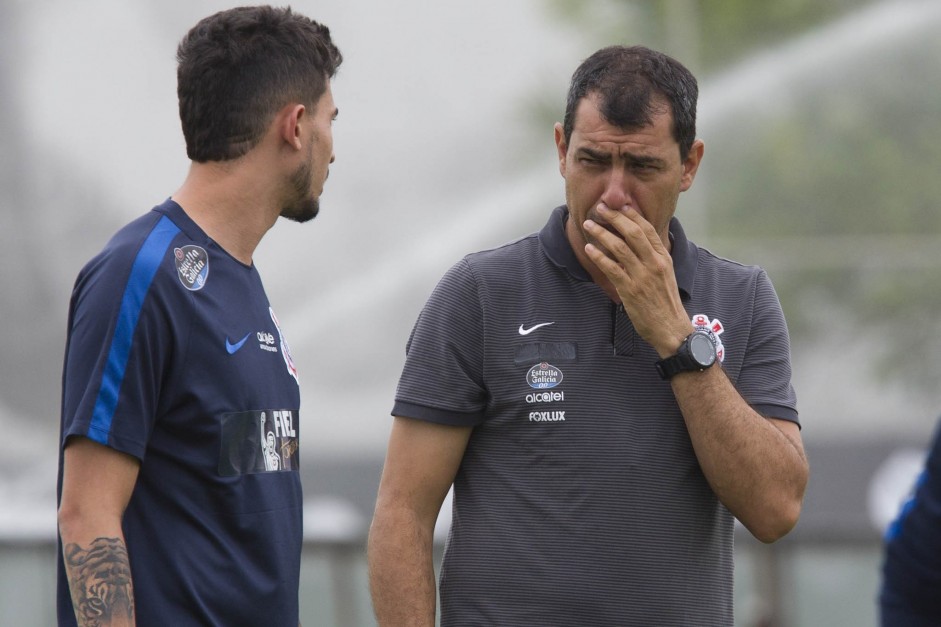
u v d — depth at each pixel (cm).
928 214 5447
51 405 4462
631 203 948
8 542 2352
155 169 4850
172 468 878
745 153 5516
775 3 5525
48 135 4812
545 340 979
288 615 936
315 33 974
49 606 2325
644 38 5519
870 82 5534
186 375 876
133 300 856
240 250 944
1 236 4697
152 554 870
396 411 998
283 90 941
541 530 952
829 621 2211
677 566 950
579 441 957
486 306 995
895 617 811
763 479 945
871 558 2211
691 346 932
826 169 5469
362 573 2369
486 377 985
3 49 4803
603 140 941
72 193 4784
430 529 999
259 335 934
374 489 3136
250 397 911
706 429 934
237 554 898
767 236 5422
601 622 936
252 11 955
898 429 4003
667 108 946
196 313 882
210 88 927
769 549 2244
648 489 952
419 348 1005
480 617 955
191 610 875
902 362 5391
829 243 5397
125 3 4891
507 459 976
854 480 3008
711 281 1017
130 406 847
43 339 4594
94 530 837
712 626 964
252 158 936
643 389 968
